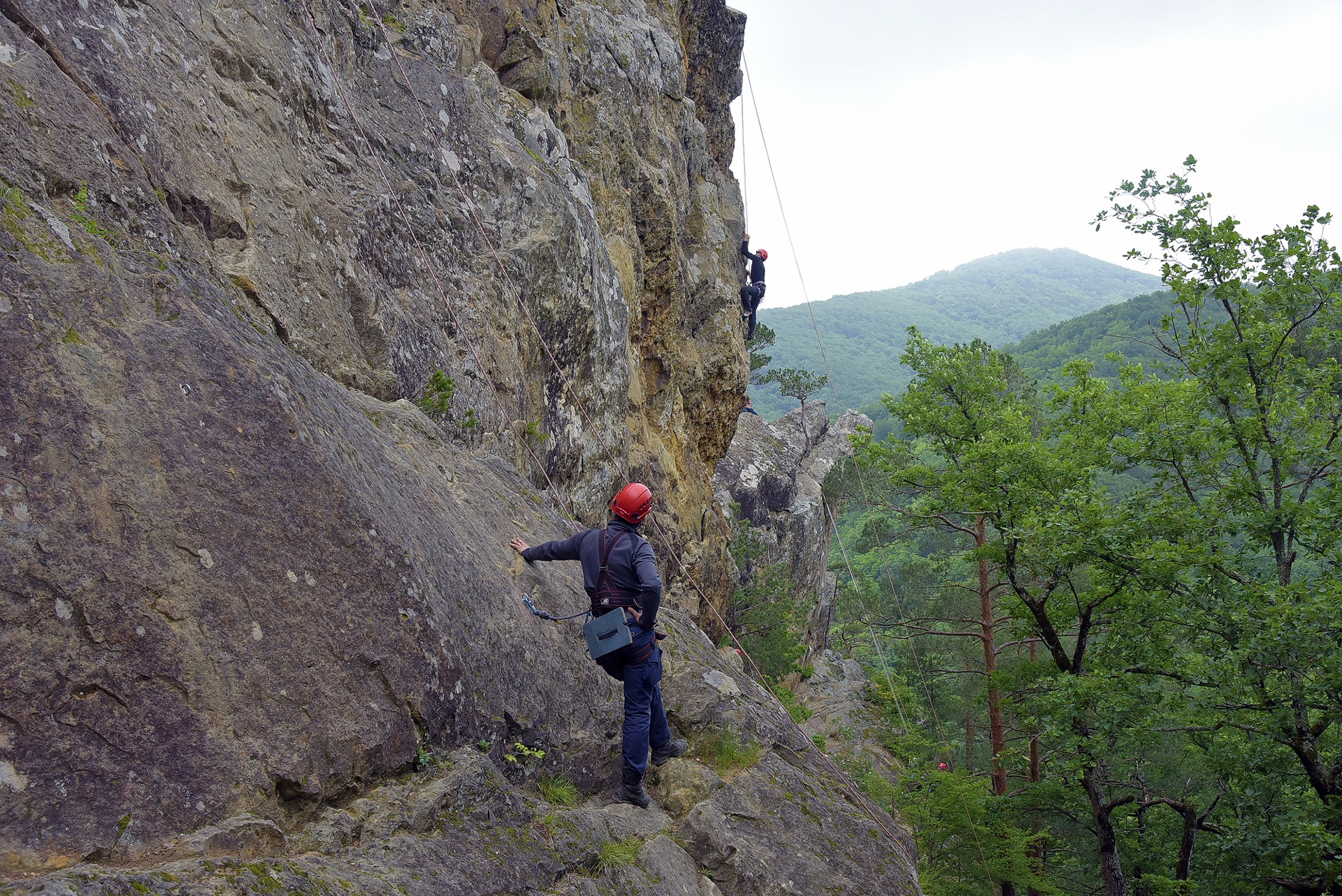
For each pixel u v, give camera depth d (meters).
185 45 4.53
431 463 5.04
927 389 17.00
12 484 2.30
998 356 18.70
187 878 2.15
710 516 17.53
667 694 5.67
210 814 2.42
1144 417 12.19
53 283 2.67
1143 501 11.94
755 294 18.69
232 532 2.87
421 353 6.09
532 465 7.98
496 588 4.52
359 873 2.68
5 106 2.96
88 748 2.22
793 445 40.78
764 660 22.77
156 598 2.54
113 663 2.36
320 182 5.58
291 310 4.70
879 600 28.03
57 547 2.33
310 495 3.24
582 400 9.58
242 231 4.49
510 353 7.54
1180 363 12.39
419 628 3.55
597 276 9.79
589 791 4.59
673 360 14.55
